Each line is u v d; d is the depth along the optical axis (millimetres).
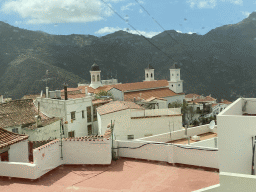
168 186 11969
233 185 8414
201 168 13391
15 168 13297
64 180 13109
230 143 11852
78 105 49562
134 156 15219
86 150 14703
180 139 21578
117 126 31094
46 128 38094
